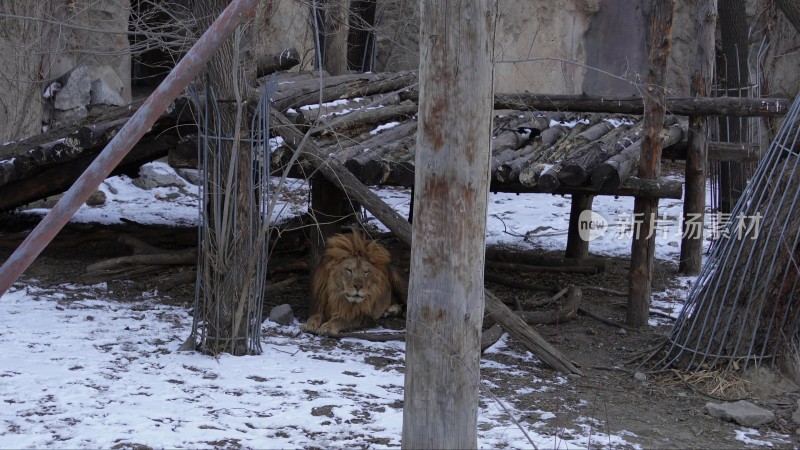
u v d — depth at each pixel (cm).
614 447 457
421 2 341
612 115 893
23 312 680
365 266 674
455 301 343
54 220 329
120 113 802
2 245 886
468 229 342
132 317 684
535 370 604
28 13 999
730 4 1059
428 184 342
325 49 992
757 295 573
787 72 1190
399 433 461
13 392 489
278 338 655
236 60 551
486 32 335
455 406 346
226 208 580
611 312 787
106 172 330
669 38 684
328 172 647
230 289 592
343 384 542
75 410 468
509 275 922
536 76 1474
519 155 751
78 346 592
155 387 515
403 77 871
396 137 766
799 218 561
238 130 564
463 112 336
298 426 466
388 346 652
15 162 773
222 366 566
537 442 454
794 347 579
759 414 510
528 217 1229
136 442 428
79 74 1151
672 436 484
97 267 795
